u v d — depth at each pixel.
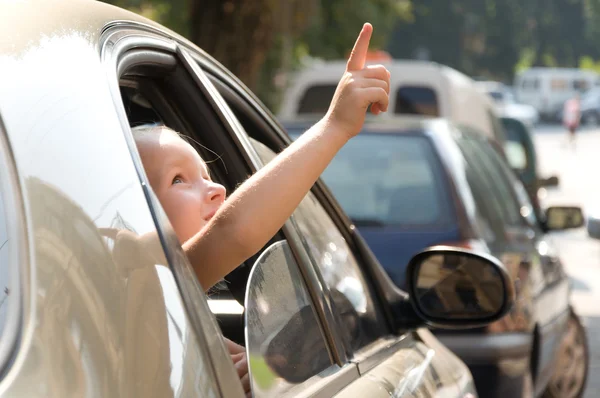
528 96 140.38
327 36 39.66
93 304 2.57
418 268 6.34
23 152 2.64
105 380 2.48
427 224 12.24
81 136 2.87
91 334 2.51
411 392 5.27
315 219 5.40
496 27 167.62
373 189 12.72
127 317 2.66
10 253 2.46
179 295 2.94
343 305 5.20
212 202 3.80
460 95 28.78
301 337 4.24
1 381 2.26
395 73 28.83
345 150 13.17
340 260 5.52
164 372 2.71
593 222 11.12
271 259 4.09
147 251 2.88
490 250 12.09
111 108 3.10
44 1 3.31
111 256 2.71
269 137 5.62
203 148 4.66
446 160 12.86
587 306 25.72
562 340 14.43
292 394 3.91
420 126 13.55
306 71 29.77
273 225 3.68
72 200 2.69
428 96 28.70
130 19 3.97
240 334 4.74
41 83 2.87
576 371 15.77
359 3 39.62
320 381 4.30
